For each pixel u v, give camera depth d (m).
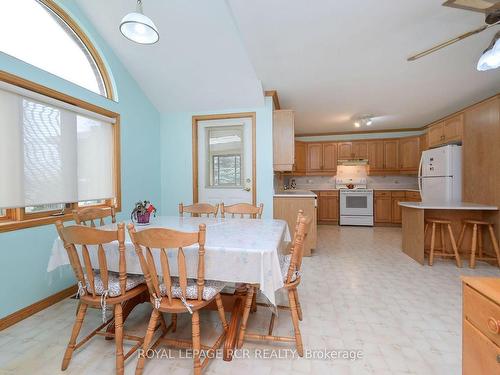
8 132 1.77
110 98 2.77
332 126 5.48
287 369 1.35
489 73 2.93
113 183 2.80
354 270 2.88
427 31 2.15
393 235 4.81
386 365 1.37
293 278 1.54
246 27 2.10
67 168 2.22
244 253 1.30
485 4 1.47
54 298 2.11
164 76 3.07
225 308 1.86
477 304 0.81
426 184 3.88
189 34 2.52
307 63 2.71
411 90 3.45
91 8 2.36
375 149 5.87
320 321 1.82
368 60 2.63
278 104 3.90
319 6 1.86
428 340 1.59
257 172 3.51
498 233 2.87
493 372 0.74
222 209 2.55
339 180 6.39
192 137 3.65
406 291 2.31
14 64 1.78
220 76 3.02
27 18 1.97
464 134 3.32
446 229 3.28
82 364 1.40
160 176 3.72
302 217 1.61
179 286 1.40
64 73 2.29
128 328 1.76
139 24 1.75
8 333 1.69
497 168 2.83
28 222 1.90
